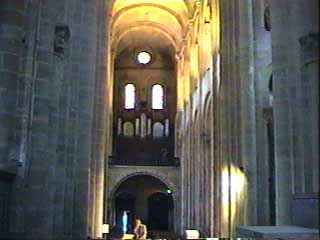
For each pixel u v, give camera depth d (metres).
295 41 14.13
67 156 17.73
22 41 12.33
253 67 21.81
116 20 44.50
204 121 34.44
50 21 13.35
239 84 22.19
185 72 45.12
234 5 23.36
